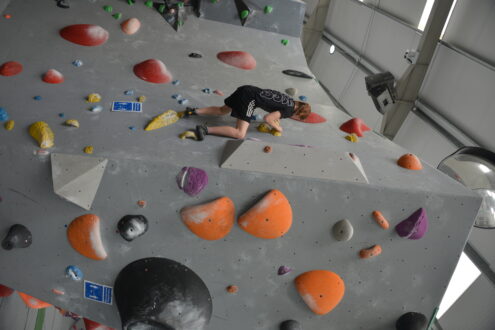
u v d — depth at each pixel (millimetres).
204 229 2971
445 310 6223
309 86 4426
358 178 2928
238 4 4891
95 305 3420
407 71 6824
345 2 9875
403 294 3369
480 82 5754
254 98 3180
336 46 10219
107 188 2861
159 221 2986
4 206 3012
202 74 4168
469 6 5969
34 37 4070
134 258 3143
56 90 3486
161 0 4848
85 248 3076
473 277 5914
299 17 5023
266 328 3527
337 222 3023
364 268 3242
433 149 6602
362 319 3498
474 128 5887
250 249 3131
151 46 4363
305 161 2939
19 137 2916
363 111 8766
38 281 3352
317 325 3531
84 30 4188
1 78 3508
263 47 4828
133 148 2918
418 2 7184
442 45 6434
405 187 2949
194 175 2799
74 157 2811
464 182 3426
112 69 3922
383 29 8258
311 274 3246
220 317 3441
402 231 3029
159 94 3688
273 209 2895
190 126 3281
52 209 2979
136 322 3158
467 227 3061
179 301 3168
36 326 5707
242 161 2881
